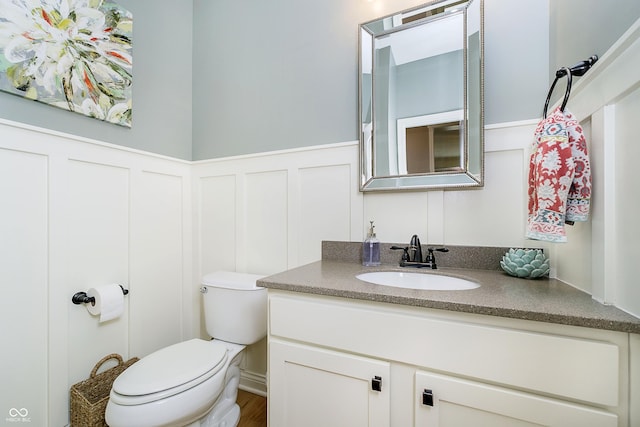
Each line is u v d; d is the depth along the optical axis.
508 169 1.16
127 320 1.53
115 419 0.94
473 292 0.83
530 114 1.13
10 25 1.10
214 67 1.85
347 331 0.87
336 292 0.87
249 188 1.72
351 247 1.43
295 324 0.95
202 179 1.88
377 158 1.37
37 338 1.18
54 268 1.23
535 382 0.67
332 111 1.50
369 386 0.83
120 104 1.49
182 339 1.84
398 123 1.33
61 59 1.25
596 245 0.75
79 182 1.33
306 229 1.55
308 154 1.54
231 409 1.37
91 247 1.37
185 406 1.00
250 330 1.46
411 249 1.27
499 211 1.17
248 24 1.73
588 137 0.81
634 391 0.60
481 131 1.18
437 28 1.26
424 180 1.28
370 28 1.38
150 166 1.66
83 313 1.34
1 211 1.09
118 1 1.48
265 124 1.68
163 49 1.74
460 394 0.73
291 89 1.60
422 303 0.76
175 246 1.81
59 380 1.24
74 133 1.31
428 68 1.28
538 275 1.00
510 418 0.69
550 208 0.78
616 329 0.60
